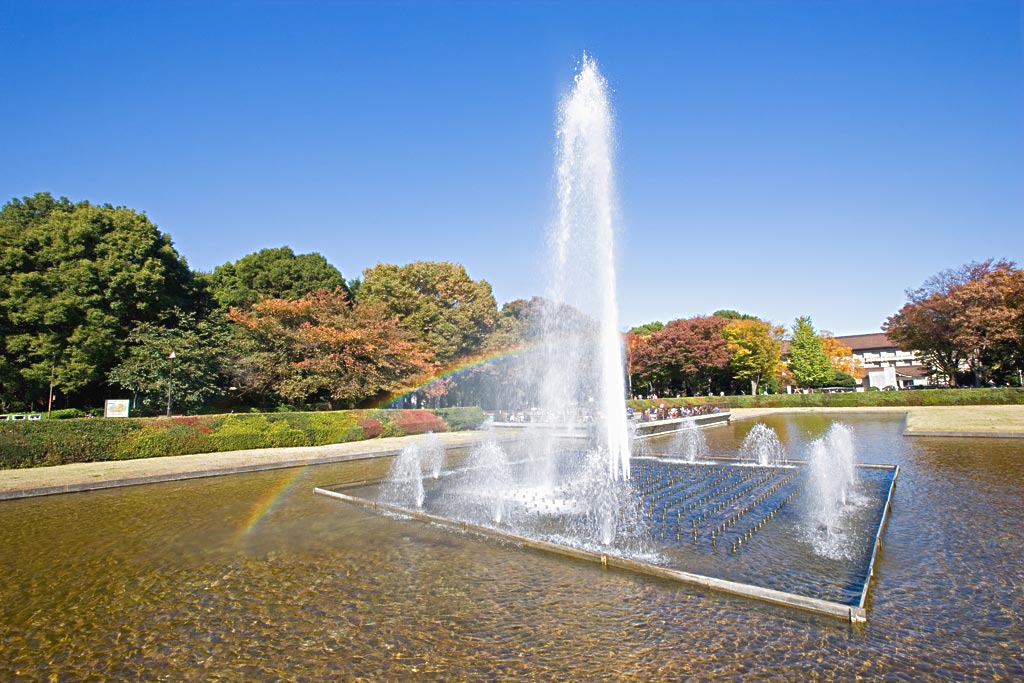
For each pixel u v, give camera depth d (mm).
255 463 15703
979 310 34812
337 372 26234
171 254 31922
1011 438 17844
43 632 5145
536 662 4324
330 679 4168
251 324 26625
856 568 6211
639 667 4188
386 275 37344
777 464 14398
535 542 7285
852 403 41375
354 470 15430
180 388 25938
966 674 3971
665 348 46875
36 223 28422
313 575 6527
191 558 7285
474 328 36938
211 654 4637
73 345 25422
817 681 3922
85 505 10797
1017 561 6270
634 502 9883
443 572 6488
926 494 9852
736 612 5141
